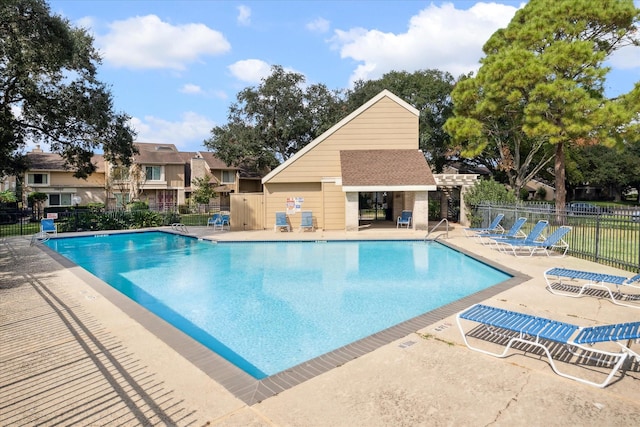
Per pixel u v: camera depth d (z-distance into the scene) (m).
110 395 4.06
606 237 15.46
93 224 23.52
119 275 12.58
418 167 21.06
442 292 10.04
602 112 17.97
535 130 19.19
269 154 43.59
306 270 12.87
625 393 4.01
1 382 4.39
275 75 42.97
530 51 19.97
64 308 7.36
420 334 5.80
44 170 42.22
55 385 4.30
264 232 21.64
